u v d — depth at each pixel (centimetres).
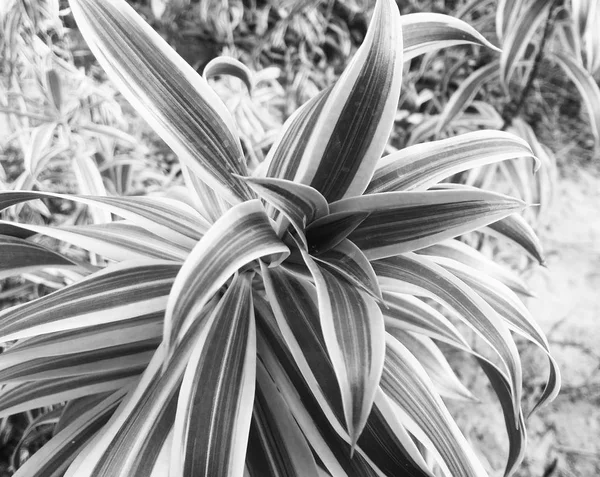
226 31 134
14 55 70
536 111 143
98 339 43
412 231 40
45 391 47
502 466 102
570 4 90
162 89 41
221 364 39
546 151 105
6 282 84
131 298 42
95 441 41
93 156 87
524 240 55
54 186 92
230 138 43
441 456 41
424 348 53
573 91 152
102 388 48
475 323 40
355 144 41
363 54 39
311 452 43
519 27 85
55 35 79
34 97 83
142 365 47
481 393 109
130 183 87
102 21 40
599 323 120
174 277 44
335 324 36
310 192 38
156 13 118
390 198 39
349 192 42
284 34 137
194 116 42
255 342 41
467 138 45
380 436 39
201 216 49
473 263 54
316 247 41
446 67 129
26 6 67
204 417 37
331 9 141
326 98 44
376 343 35
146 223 44
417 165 45
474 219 39
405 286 41
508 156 45
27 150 69
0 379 45
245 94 95
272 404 43
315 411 42
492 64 96
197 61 137
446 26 47
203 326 44
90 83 75
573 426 107
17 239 47
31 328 40
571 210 138
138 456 38
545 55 98
